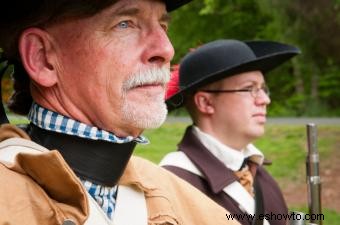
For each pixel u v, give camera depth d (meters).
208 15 18.36
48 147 1.53
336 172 9.64
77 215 1.38
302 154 10.28
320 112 18.08
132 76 1.50
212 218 1.81
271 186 3.09
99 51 1.49
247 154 2.93
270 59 3.20
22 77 1.63
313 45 14.30
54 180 1.37
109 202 1.56
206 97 2.86
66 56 1.51
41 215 1.36
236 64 2.83
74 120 1.53
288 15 13.73
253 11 18.53
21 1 1.51
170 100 2.86
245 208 2.69
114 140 1.53
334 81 18.44
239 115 2.81
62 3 1.48
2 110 1.61
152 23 1.54
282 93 19.22
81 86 1.51
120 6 1.50
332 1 13.45
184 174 2.68
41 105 1.55
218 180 2.67
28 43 1.53
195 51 2.94
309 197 2.66
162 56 1.53
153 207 1.63
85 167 1.52
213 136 2.83
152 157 9.66
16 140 1.48
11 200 1.35
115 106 1.50
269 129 12.06
